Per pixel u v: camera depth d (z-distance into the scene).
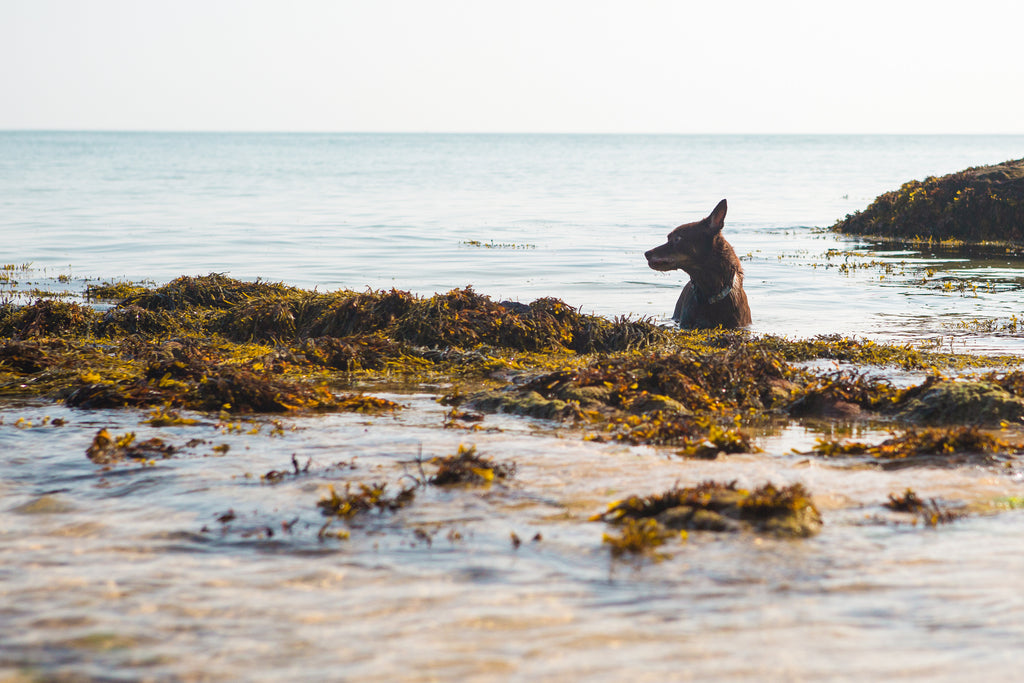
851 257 23.56
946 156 175.75
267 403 8.79
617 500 5.86
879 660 3.73
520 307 13.17
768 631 3.99
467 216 37.09
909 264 22.11
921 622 4.06
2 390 9.59
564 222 34.34
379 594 4.45
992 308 15.66
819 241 28.20
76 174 82.44
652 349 11.79
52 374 10.16
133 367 10.62
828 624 4.05
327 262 21.97
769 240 28.56
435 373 10.95
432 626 4.09
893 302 16.39
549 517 5.54
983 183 29.19
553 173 92.31
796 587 4.45
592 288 18.20
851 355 11.24
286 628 4.09
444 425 8.08
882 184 69.81
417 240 27.23
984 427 7.91
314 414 8.63
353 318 12.90
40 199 46.25
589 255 23.53
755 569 4.67
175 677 3.66
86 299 16.56
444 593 4.45
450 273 20.12
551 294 17.41
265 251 24.28
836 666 3.68
